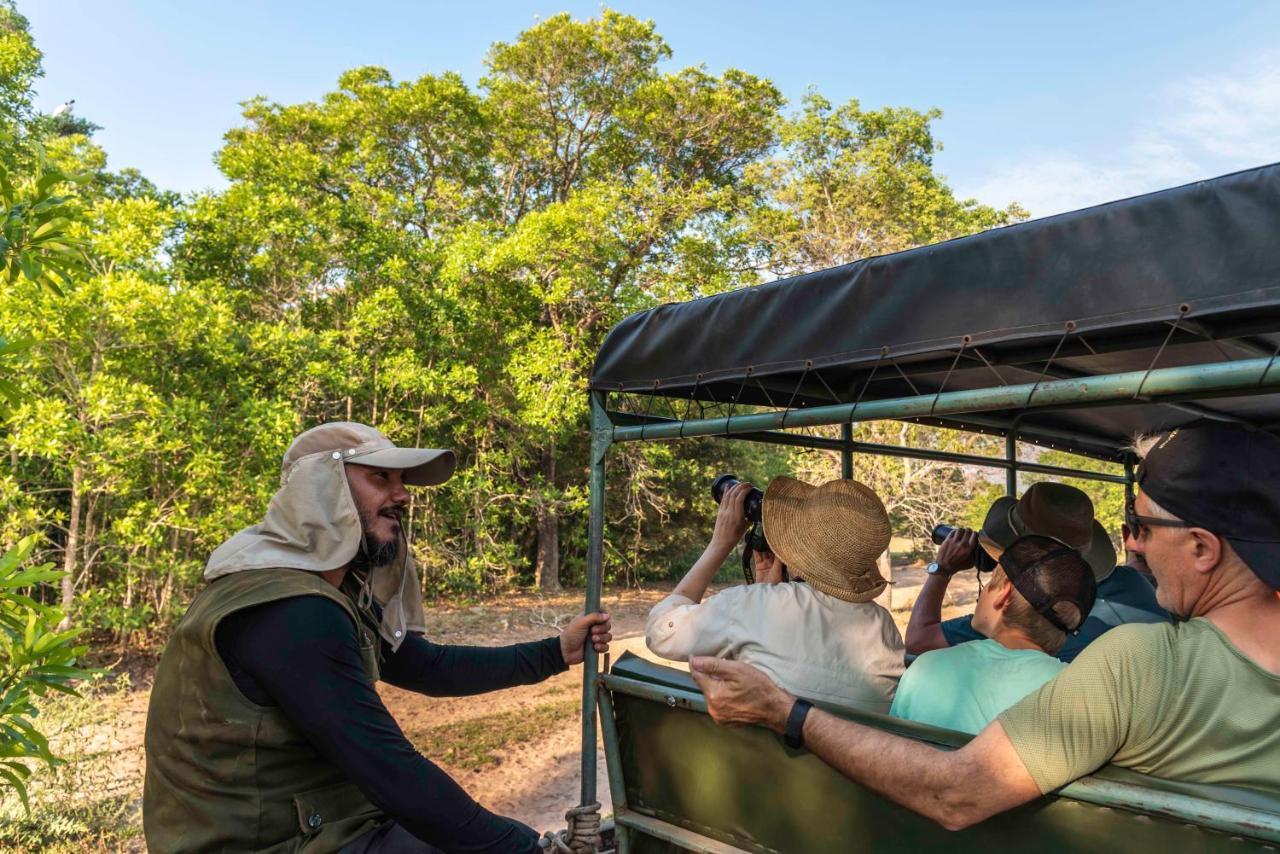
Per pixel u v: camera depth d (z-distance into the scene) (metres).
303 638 1.71
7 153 4.66
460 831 1.75
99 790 6.75
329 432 1.97
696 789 2.08
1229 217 1.47
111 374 10.59
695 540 21.94
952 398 1.78
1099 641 1.38
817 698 1.99
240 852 1.72
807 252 21.88
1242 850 1.24
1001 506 2.89
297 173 16.27
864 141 22.55
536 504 17.95
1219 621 1.31
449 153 23.38
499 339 18.05
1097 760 1.34
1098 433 4.39
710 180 23.70
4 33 11.88
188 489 10.55
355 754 1.69
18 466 10.10
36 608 2.64
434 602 17.50
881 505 2.17
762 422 2.18
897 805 1.66
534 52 22.22
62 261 2.86
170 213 11.22
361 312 14.52
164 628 11.51
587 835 2.29
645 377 2.55
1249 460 1.30
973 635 3.09
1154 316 1.54
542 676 2.48
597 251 17.27
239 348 12.46
